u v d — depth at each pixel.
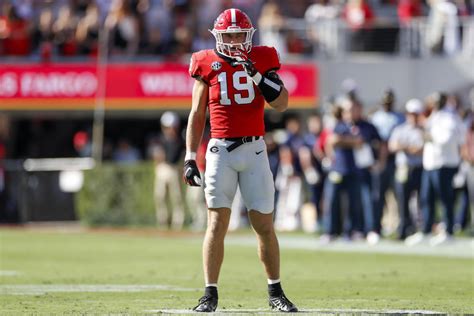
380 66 88.31
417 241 58.34
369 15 88.12
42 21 91.12
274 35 88.12
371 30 88.69
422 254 51.69
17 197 78.06
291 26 88.31
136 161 89.38
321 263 46.72
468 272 42.12
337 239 62.09
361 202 59.75
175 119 75.56
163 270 43.50
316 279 39.31
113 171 76.62
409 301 31.38
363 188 59.59
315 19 88.81
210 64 27.11
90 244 60.03
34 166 78.00
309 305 30.02
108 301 31.22
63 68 88.06
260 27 88.62
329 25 88.50
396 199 62.69
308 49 88.50
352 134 58.97
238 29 26.94
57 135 94.81
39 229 74.94
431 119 57.69
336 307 29.39
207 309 27.02
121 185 76.62
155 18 90.44
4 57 90.31
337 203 59.53
